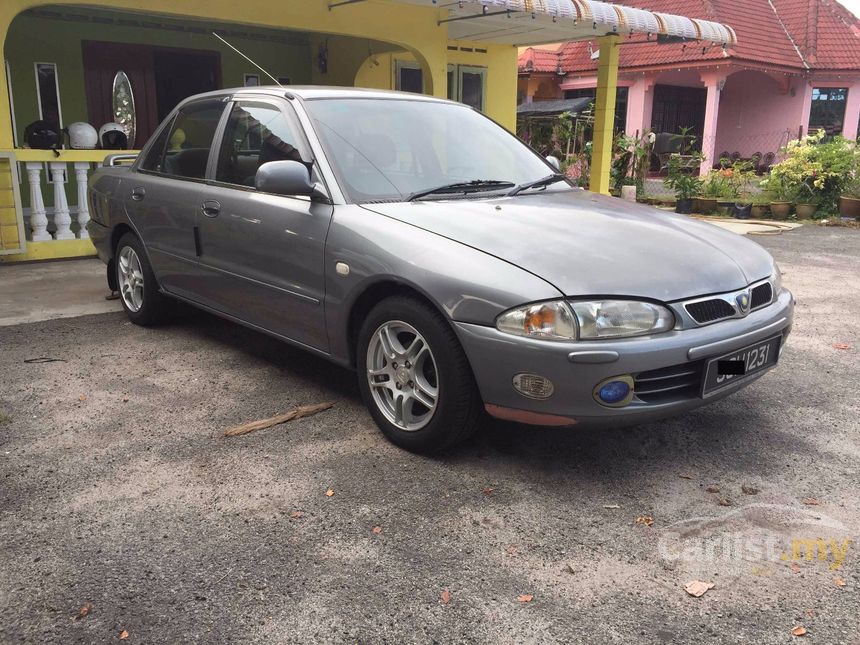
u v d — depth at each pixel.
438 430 3.29
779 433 3.76
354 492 3.12
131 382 4.39
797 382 4.54
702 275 3.24
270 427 3.77
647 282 3.08
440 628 2.31
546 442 3.61
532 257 3.13
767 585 2.53
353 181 3.82
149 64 10.98
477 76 12.93
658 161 20.20
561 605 2.42
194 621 2.33
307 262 3.78
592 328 2.91
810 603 2.43
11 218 7.51
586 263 3.11
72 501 3.04
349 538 2.79
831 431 3.79
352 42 11.41
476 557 2.68
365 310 3.67
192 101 5.09
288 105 4.18
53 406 4.02
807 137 13.80
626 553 2.71
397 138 4.19
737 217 13.61
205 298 4.72
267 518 2.92
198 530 2.84
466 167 4.27
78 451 3.48
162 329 5.50
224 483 3.20
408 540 2.78
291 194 3.69
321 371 4.62
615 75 12.38
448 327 3.19
